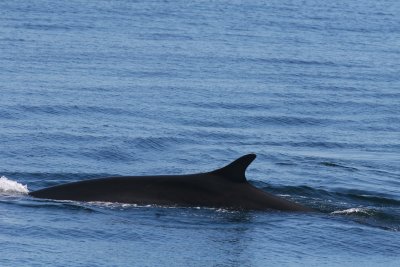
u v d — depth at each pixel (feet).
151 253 180.45
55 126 347.36
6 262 168.45
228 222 204.54
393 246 195.83
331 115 423.64
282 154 318.04
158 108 409.90
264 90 491.72
